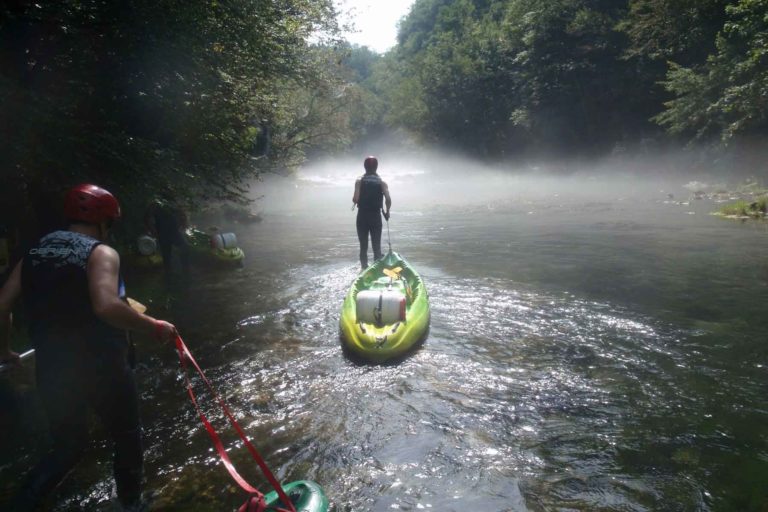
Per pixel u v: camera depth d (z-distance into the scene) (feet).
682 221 52.90
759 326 21.54
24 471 12.62
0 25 21.65
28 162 19.24
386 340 19.44
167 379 17.84
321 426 14.65
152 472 12.56
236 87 31.76
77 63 24.13
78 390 9.78
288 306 26.40
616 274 31.12
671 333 21.11
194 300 27.71
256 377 17.94
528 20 129.80
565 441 13.67
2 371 10.00
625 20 109.50
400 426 14.57
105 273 9.43
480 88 171.01
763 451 12.99
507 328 22.27
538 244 42.57
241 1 30.01
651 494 11.50
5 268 19.21
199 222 63.36
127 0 23.76
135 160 23.72
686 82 83.51
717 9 86.94
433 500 11.46
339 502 11.43
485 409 15.44
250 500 9.45
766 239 40.63
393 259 28.25
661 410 15.14
